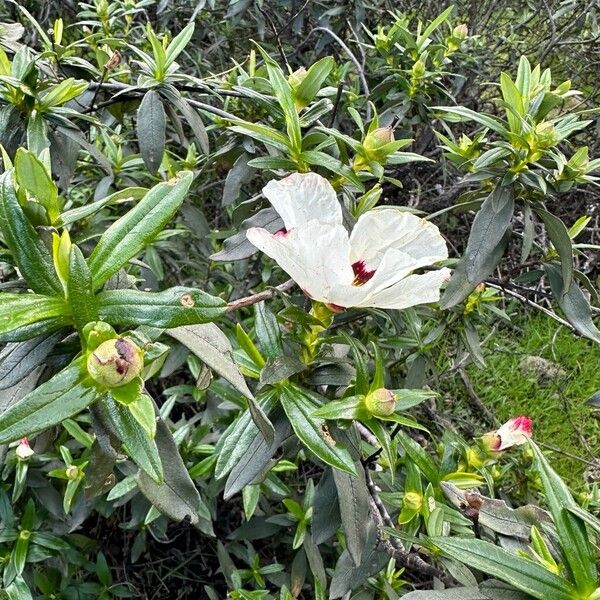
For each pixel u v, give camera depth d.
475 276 0.40
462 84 0.85
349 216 0.36
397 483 0.43
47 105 0.40
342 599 0.46
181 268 0.72
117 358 0.20
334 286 0.27
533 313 1.10
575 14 0.99
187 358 0.60
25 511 0.55
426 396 0.30
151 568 0.71
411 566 0.35
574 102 1.05
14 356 0.23
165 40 0.50
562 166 0.39
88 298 0.21
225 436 0.32
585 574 0.23
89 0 0.84
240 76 0.54
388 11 0.89
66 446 0.60
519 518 0.36
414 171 0.89
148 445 0.20
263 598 0.58
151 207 0.23
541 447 0.82
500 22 1.22
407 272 0.25
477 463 0.39
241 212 0.48
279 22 0.98
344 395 0.30
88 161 0.66
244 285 0.70
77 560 0.60
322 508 0.35
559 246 0.42
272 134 0.37
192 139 0.74
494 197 0.41
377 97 0.68
